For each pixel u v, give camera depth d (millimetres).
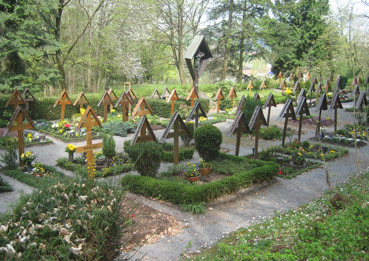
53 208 4219
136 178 8719
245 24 36656
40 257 3607
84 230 4062
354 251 4203
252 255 4723
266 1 36844
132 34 30812
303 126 19719
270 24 39438
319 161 12375
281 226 6051
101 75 37031
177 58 37688
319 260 4246
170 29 34844
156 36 34625
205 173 10039
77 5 29891
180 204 7953
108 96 19203
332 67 27047
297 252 4574
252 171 9453
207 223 7215
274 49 38719
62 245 3762
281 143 15562
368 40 15820
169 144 13742
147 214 7457
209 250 5938
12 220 3977
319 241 4520
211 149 10641
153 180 8523
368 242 4348
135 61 33156
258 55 40531
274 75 44688
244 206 8234
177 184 8219
